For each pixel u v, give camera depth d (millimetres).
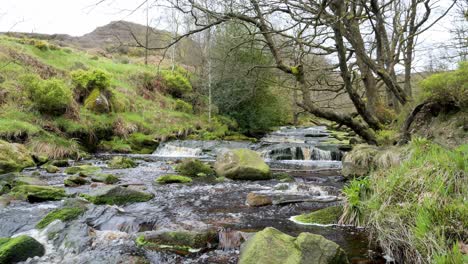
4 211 6203
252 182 9672
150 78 25719
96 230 5246
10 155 11008
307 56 13875
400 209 3936
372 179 5234
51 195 7160
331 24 9039
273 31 9680
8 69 16641
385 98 16156
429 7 12875
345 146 15227
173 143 18469
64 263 4176
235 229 5367
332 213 5672
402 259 3643
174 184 9297
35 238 4969
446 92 7613
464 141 6723
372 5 10578
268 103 25438
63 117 15820
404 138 8805
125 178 10070
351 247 4422
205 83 24781
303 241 3605
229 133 23734
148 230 5430
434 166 4266
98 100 17828
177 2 8172
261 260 3453
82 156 14250
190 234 4707
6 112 14117
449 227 3203
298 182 9492
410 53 13812
